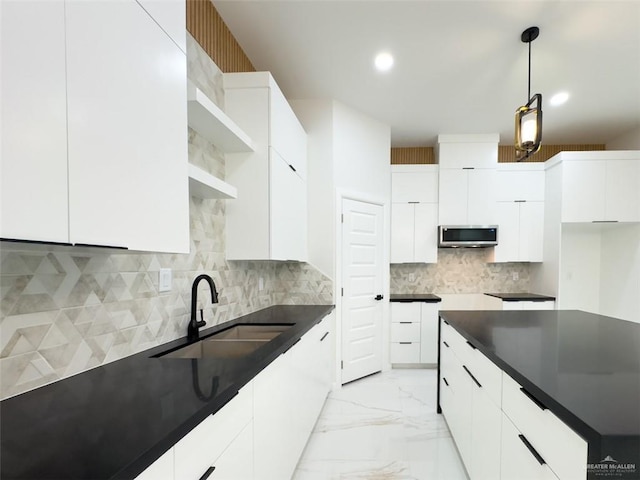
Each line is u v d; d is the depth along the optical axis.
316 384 2.30
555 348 1.39
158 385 0.95
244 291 2.37
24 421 0.73
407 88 2.87
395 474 1.85
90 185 0.77
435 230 3.99
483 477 1.48
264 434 1.27
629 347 1.40
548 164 3.83
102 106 0.80
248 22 2.07
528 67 2.47
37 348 0.92
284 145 2.29
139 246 0.94
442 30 2.11
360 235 3.35
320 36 2.20
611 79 2.67
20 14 0.61
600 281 4.02
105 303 1.16
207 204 1.86
